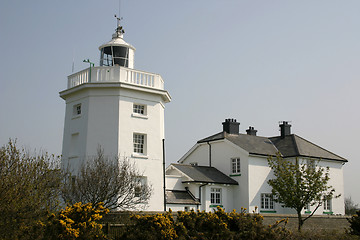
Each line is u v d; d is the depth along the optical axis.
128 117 24.53
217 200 31.86
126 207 22.06
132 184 22.08
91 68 24.94
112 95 24.44
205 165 36.41
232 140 34.50
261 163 33.59
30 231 13.11
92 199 20.95
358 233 22.70
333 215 32.84
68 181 22.06
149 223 15.51
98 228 14.41
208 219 16.95
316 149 36.81
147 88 25.22
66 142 25.75
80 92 25.27
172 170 32.06
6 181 13.58
